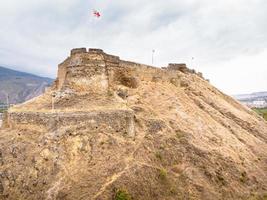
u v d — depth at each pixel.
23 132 37.94
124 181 32.44
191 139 43.19
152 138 40.44
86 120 37.72
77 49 47.38
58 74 54.16
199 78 74.19
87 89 45.44
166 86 58.16
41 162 33.16
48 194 30.42
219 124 53.81
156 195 33.16
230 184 39.12
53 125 36.19
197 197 35.12
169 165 37.78
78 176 32.03
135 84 51.84
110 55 50.56
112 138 37.31
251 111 76.56
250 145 52.38
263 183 42.50
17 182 32.41
